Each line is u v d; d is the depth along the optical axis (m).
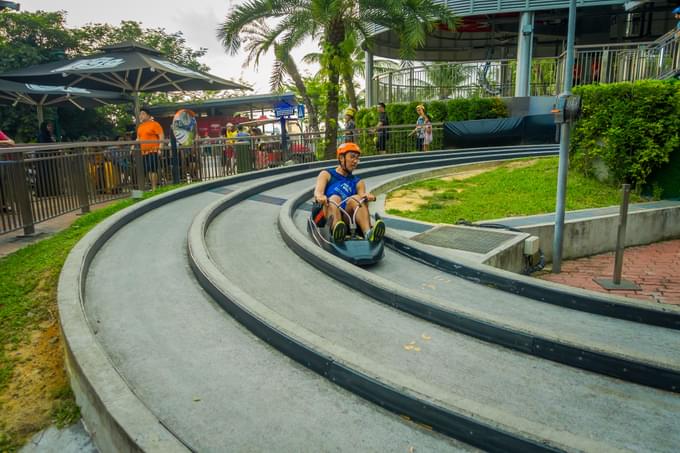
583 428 3.30
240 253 6.63
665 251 9.55
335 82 17.58
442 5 17.06
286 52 17.00
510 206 10.32
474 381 3.85
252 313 4.39
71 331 3.91
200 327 4.46
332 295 5.39
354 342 4.38
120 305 4.84
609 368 4.02
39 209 7.49
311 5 16.08
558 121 7.67
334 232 6.24
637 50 17.42
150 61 13.56
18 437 3.43
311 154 16.64
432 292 5.79
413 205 10.47
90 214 8.31
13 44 29.14
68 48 33.28
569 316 5.29
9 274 5.65
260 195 10.63
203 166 12.28
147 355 3.94
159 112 32.38
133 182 10.13
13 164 6.97
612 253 9.53
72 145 8.33
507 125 20.52
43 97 16.75
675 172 10.93
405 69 22.39
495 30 26.86
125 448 2.85
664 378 3.83
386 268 6.59
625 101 11.31
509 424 2.98
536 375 3.99
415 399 3.26
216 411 3.28
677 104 10.68
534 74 21.31
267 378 3.71
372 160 15.89
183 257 6.29
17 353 4.32
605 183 12.07
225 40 17.23
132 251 6.45
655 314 5.09
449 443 3.08
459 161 16.67
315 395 3.52
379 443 3.05
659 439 3.20
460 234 8.01
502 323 4.50
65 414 3.61
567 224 8.91
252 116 34.47
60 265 5.68
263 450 2.93
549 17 21.89
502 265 7.14
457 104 20.61
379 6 16.62
